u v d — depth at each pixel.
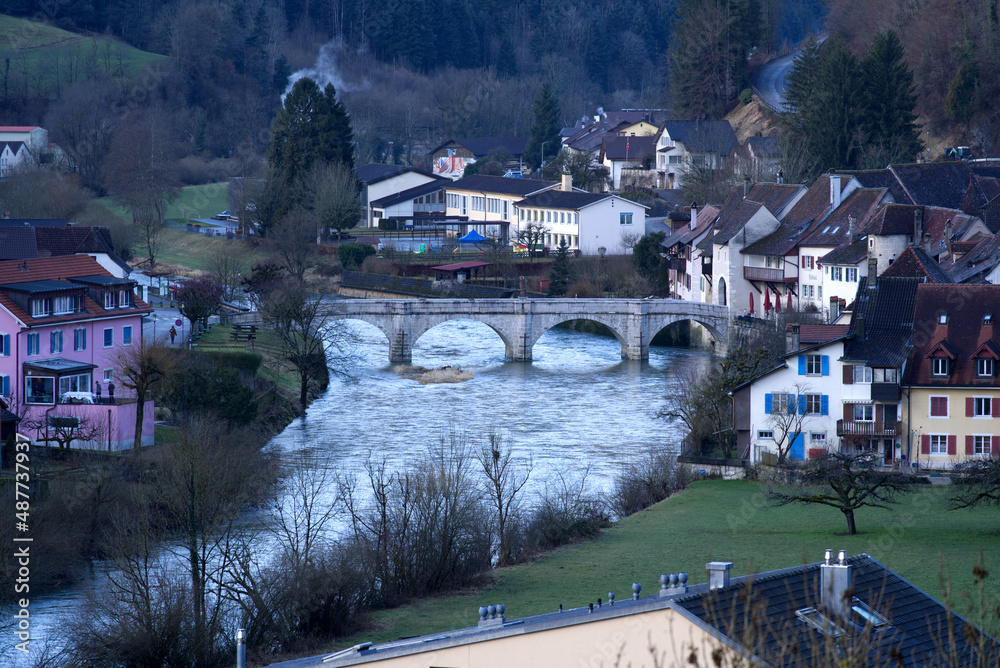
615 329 144.00
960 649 33.81
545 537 71.69
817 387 87.25
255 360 112.00
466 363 141.75
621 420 108.00
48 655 54.22
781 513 76.12
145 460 78.06
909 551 64.56
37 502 66.81
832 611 33.22
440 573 63.69
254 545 66.75
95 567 66.44
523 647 34.56
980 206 135.12
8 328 91.50
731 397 92.62
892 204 126.81
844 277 129.00
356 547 62.09
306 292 144.25
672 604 32.56
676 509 78.19
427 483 67.88
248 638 55.66
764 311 144.00
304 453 92.88
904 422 86.19
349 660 36.72
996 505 73.56
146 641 52.91
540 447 97.06
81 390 93.31
